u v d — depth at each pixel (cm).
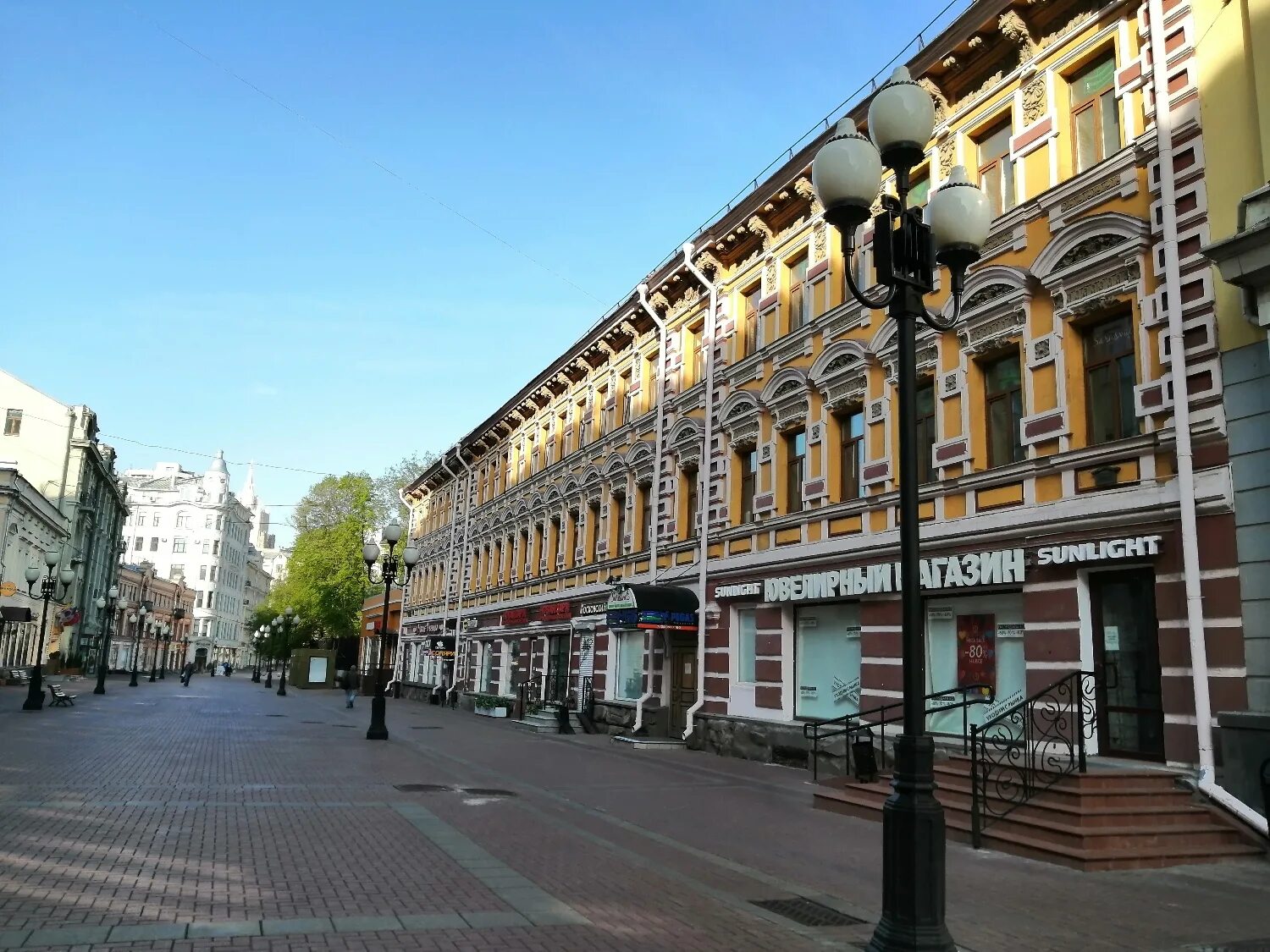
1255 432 1064
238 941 590
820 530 1814
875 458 1683
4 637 4622
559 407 3397
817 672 1827
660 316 2611
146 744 1859
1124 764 1142
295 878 774
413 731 2534
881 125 674
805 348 1930
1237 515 1067
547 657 3177
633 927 666
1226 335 1109
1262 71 1106
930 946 550
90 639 7138
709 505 2220
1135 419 1241
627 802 1318
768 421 2044
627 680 2589
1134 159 1258
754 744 1931
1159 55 1239
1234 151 1134
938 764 1245
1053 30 1448
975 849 1016
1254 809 984
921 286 655
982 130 1569
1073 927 704
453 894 737
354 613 6681
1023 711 1290
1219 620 1071
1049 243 1361
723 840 1040
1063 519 1274
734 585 2064
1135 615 1202
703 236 2350
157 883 736
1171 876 884
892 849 576
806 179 1952
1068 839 949
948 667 1496
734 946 631
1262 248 1033
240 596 13962
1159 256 1206
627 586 2248
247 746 1900
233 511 13250
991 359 1483
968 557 1416
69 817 1011
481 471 4306
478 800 1270
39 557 5200
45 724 2239
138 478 13112
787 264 2075
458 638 4194
